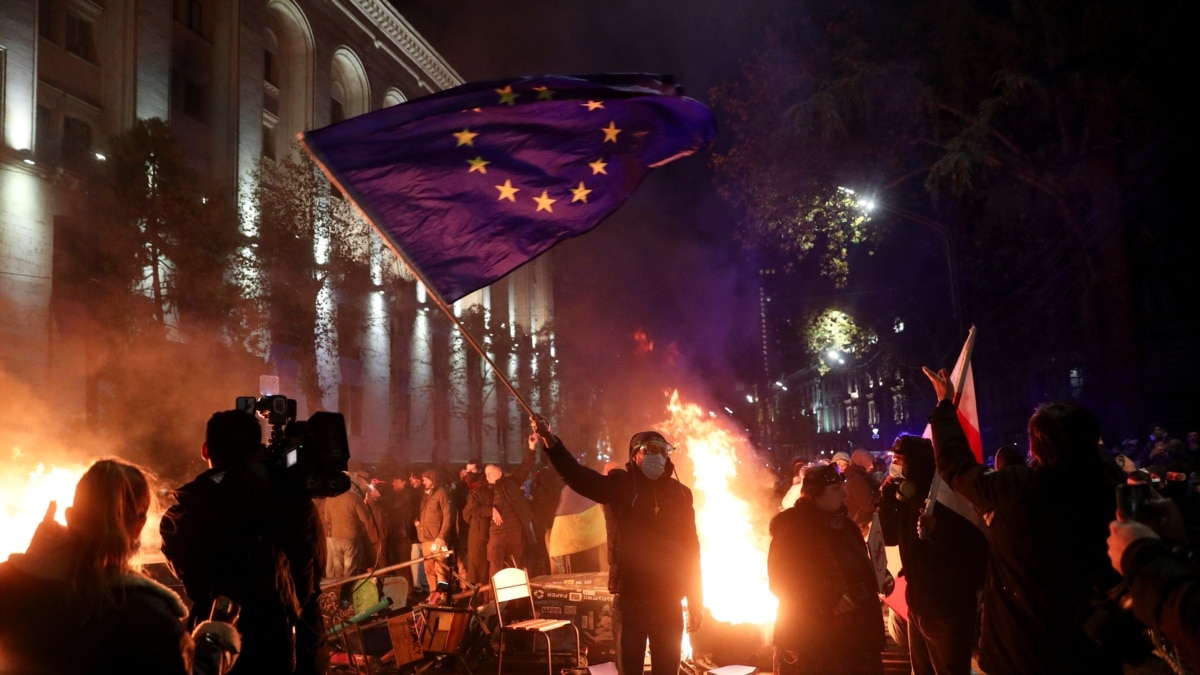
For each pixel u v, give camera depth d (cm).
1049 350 3406
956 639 579
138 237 2502
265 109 4091
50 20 2844
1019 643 352
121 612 277
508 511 1380
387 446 4512
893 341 4322
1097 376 2372
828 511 557
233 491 398
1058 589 344
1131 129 2291
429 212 502
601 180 511
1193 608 214
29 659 272
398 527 1800
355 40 4819
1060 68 2225
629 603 603
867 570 555
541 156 511
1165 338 2992
